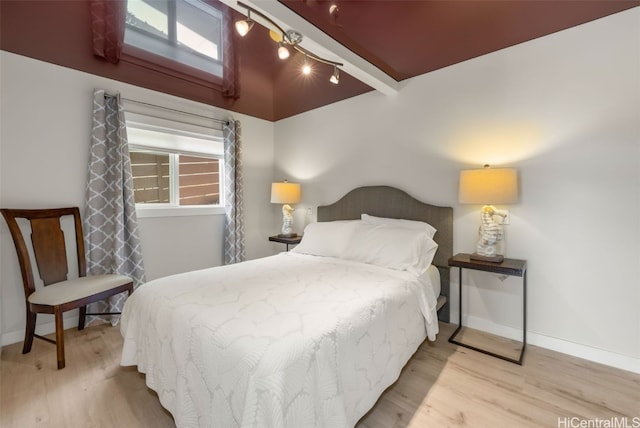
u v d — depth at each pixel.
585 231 1.99
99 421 1.42
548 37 2.09
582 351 2.01
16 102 2.20
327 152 3.51
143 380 1.75
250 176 3.86
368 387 1.37
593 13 1.92
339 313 1.35
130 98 2.78
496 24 2.29
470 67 2.44
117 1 2.58
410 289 1.90
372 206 3.02
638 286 1.84
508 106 2.27
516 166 2.24
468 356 2.04
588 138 1.96
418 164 2.76
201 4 3.23
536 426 1.40
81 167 2.52
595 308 1.97
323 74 3.45
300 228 3.84
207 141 3.44
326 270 2.12
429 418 1.44
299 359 1.05
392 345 1.58
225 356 1.09
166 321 1.42
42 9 2.28
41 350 2.09
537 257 2.17
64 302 1.90
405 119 2.83
